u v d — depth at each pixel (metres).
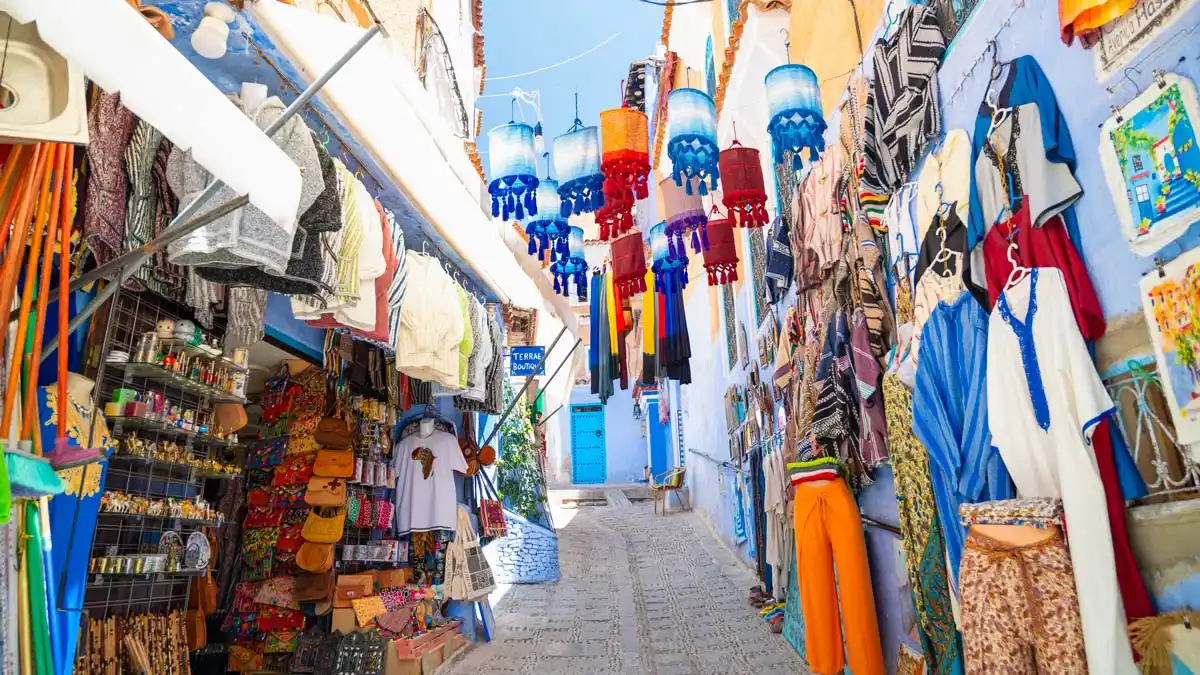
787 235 6.08
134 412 3.19
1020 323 2.52
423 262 4.20
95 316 3.10
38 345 1.79
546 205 5.00
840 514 4.31
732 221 4.41
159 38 1.77
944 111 3.39
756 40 6.40
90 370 3.05
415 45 6.41
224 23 2.83
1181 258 1.98
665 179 5.40
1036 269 2.47
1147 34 2.12
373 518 5.49
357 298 3.22
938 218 3.26
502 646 6.10
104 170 2.55
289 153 2.64
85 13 1.61
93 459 1.89
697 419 13.88
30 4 1.52
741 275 9.57
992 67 2.92
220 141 1.91
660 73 12.45
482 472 7.54
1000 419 2.56
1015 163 2.61
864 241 3.98
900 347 3.63
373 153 3.44
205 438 3.82
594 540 11.30
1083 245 2.41
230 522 4.84
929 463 3.21
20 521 1.98
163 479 3.66
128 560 3.18
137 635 3.36
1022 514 2.37
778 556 6.28
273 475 5.25
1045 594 2.24
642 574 8.91
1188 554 1.98
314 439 4.99
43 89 1.65
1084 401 2.22
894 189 3.77
